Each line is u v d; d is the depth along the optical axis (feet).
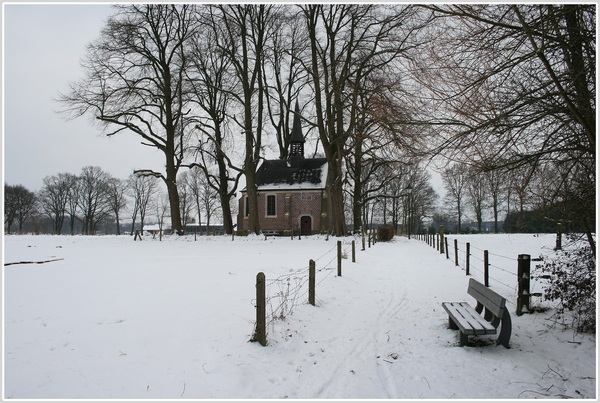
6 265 46.91
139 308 25.32
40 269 43.73
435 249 78.23
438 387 16.20
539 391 15.62
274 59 112.57
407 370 17.97
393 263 54.49
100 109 101.86
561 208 20.89
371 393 15.70
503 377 17.04
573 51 17.98
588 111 17.12
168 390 14.75
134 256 61.36
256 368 17.17
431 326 24.45
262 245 90.07
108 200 262.47
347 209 195.11
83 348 18.17
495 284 35.12
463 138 19.66
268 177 171.22
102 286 32.94
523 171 20.86
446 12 18.66
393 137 22.47
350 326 24.68
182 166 115.55
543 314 24.73
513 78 19.08
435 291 33.96
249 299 28.17
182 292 30.60
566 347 19.61
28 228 287.69
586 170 19.63
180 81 105.70
